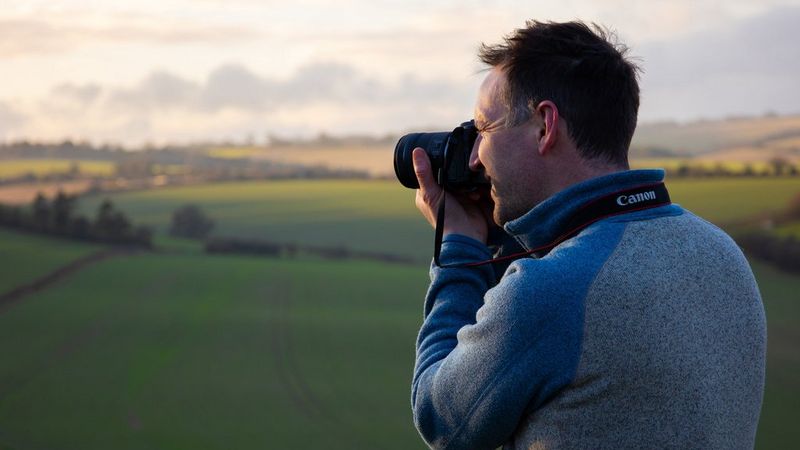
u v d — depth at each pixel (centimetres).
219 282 7500
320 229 11400
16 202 13038
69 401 3981
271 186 15225
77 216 10294
